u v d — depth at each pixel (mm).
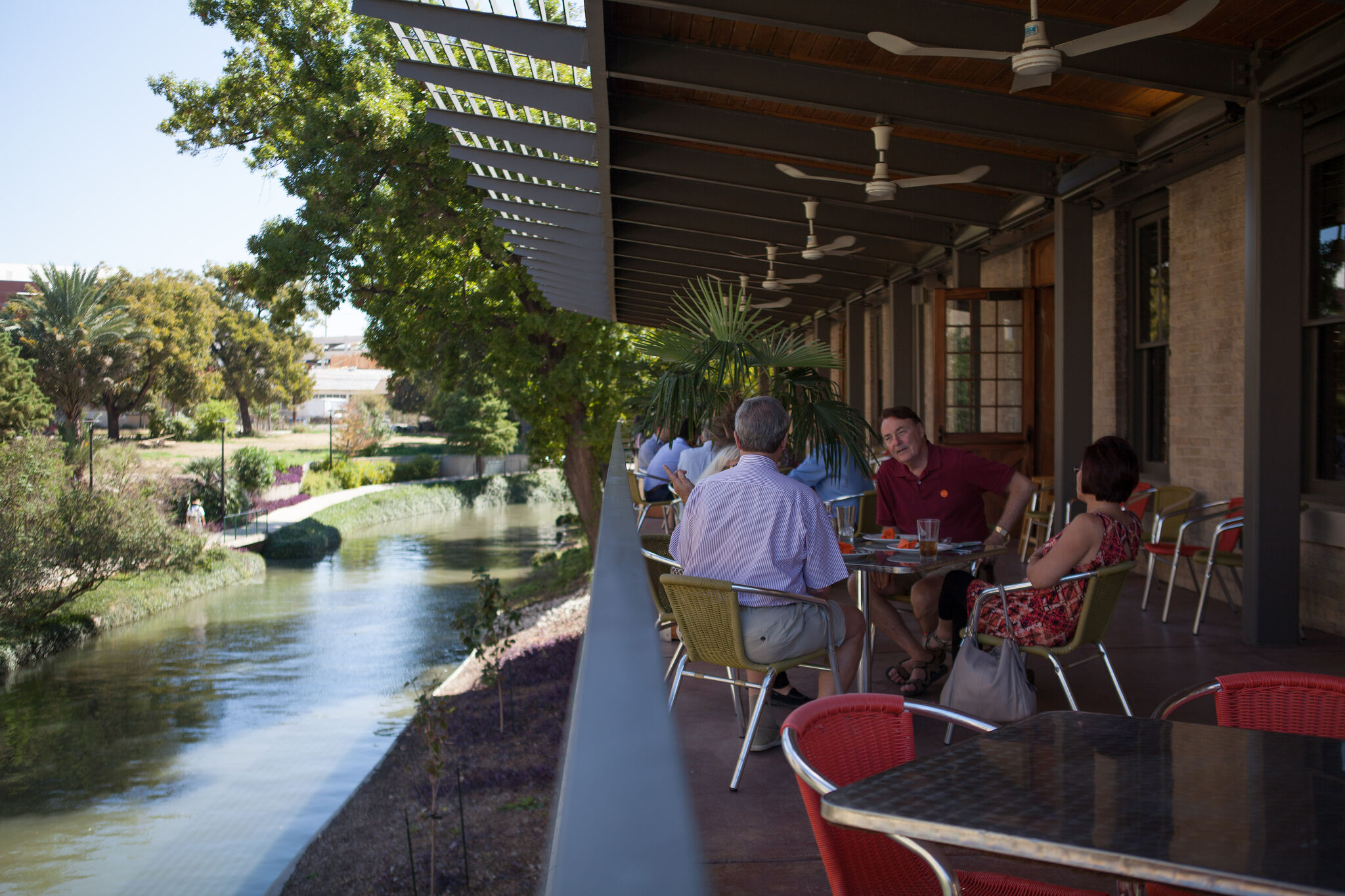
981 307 10172
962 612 4125
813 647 3471
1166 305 8133
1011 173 7480
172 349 68812
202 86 25406
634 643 742
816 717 1914
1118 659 5234
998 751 1655
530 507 61906
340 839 11633
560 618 23031
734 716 4250
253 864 12828
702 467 5922
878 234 9703
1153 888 1721
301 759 16859
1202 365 7363
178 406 73375
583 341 24203
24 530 26297
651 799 417
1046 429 10234
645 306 18781
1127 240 8648
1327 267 6156
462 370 26531
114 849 13453
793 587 3490
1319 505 6055
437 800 12336
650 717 545
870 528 5684
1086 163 7113
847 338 15664
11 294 70438
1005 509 4605
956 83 6160
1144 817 1336
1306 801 1397
